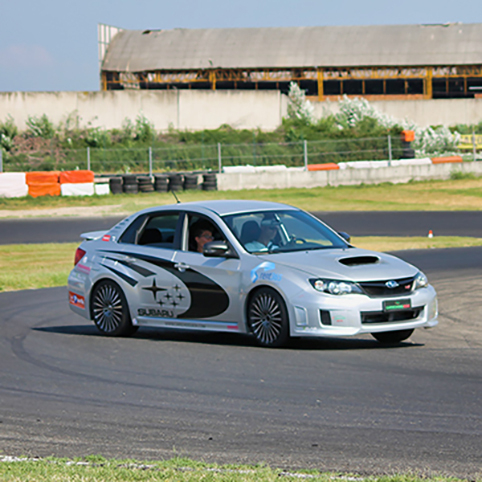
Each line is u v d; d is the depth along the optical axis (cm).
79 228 5956
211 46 15850
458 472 909
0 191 7912
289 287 1655
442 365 1548
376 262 1750
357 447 1018
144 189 8406
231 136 12312
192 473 881
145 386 1397
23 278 3231
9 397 1335
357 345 1780
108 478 864
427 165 9194
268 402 1266
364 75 15388
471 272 3194
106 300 1972
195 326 1820
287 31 16162
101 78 15775
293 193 8450
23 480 859
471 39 15275
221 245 1759
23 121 12181
